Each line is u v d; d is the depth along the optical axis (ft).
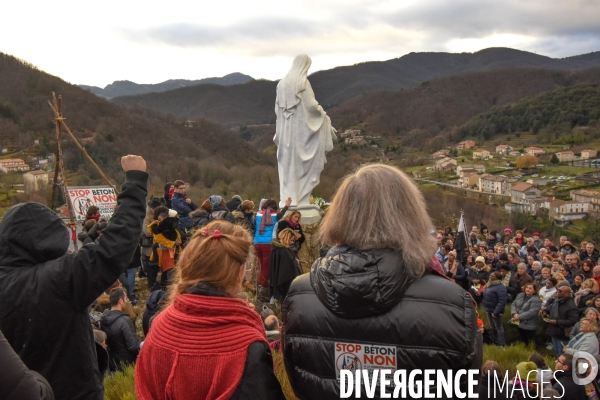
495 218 207.10
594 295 32.68
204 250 8.27
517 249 50.08
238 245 8.41
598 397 24.82
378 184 7.84
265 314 22.74
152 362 8.09
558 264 39.24
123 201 10.12
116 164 161.79
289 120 41.32
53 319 9.23
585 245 48.29
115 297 22.72
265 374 7.74
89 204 41.83
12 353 7.11
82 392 9.67
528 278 37.19
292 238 32.09
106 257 9.50
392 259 7.38
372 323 7.39
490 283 35.65
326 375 7.81
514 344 35.88
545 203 223.92
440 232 58.54
